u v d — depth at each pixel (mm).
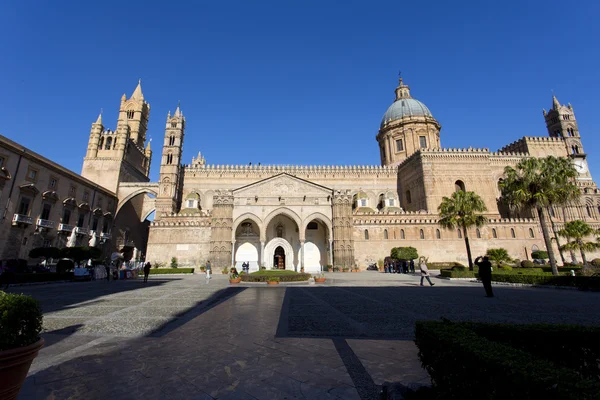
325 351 7914
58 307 15422
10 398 4445
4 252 42562
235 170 72562
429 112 82688
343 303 16344
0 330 4422
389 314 13039
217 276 43344
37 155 49375
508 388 3316
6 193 43219
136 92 96250
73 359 7352
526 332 5434
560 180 31938
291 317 12453
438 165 65875
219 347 8281
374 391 5473
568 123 80875
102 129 78562
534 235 57031
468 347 4008
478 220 39812
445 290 22516
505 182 36344
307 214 54281
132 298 18938
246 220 55406
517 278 26250
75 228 56031
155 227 54625
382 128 84562
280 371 6512
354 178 74938
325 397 5254
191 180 71750
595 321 11414
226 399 5219
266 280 29672
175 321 11766
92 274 37438
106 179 73625
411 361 7117
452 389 4203
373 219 57188
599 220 66188
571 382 2939
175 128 72938
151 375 6328
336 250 52625
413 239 55844
